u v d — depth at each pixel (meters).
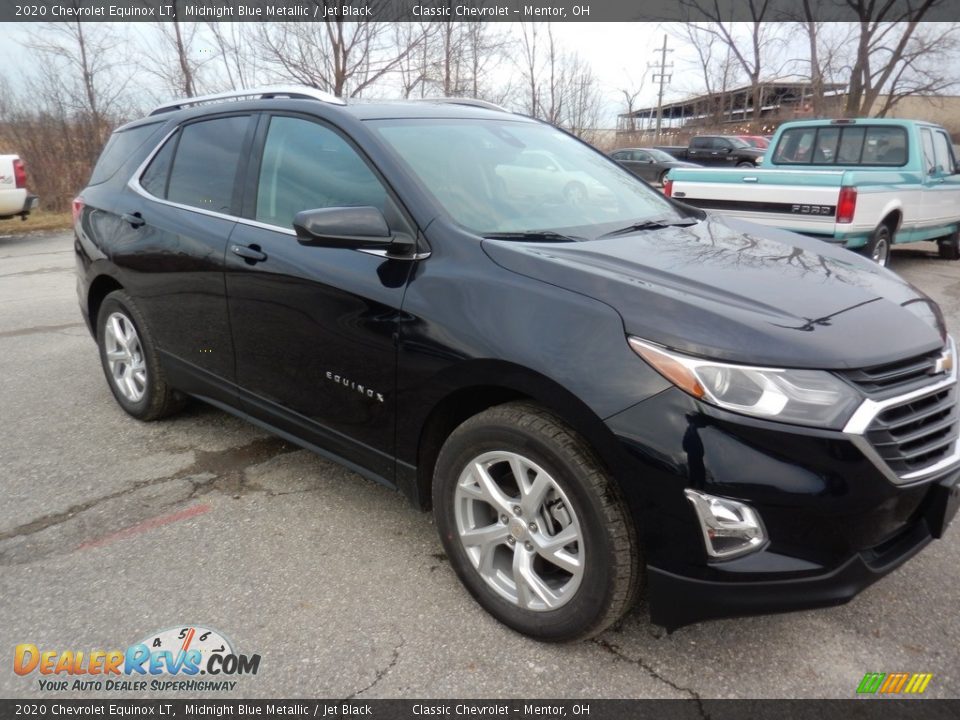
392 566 2.96
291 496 3.53
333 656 2.47
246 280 3.30
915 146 8.66
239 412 3.65
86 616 2.67
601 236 2.97
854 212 6.95
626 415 2.16
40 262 10.73
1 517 3.33
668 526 2.16
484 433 2.50
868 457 2.10
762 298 2.39
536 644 2.52
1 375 5.29
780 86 32.53
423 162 3.04
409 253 2.75
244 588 2.82
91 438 4.18
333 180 3.12
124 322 4.32
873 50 25.80
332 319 2.93
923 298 2.76
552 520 2.46
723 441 2.08
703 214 3.74
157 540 3.15
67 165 16.62
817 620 2.65
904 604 2.72
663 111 47.25
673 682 2.36
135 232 4.00
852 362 2.15
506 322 2.41
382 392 2.80
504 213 2.99
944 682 2.36
